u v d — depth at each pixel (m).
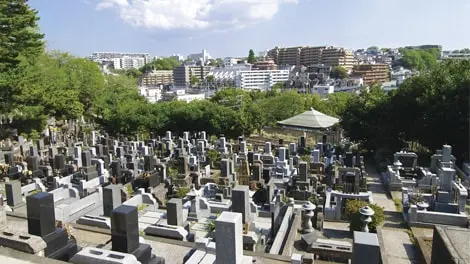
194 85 130.50
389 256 11.27
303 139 28.72
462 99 22.80
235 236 7.12
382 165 23.02
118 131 39.03
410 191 16.28
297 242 11.67
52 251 8.19
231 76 125.12
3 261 5.68
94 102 46.94
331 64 129.75
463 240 5.00
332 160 22.86
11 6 27.94
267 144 24.69
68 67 49.38
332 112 45.66
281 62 151.88
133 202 14.47
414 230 13.39
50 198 8.31
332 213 14.74
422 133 24.66
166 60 183.25
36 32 33.22
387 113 27.00
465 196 14.02
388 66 117.62
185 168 19.48
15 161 22.31
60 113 38.72
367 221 12.16
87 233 10.75
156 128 37.44
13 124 33.53
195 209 13.47
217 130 35.28
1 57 27.12
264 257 8.98
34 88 31.86
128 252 7.96
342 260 10.59
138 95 54.53
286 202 14.68
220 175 19.50
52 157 22.77
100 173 19.75
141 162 22.27
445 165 18.89
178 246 9.88
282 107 44.53
